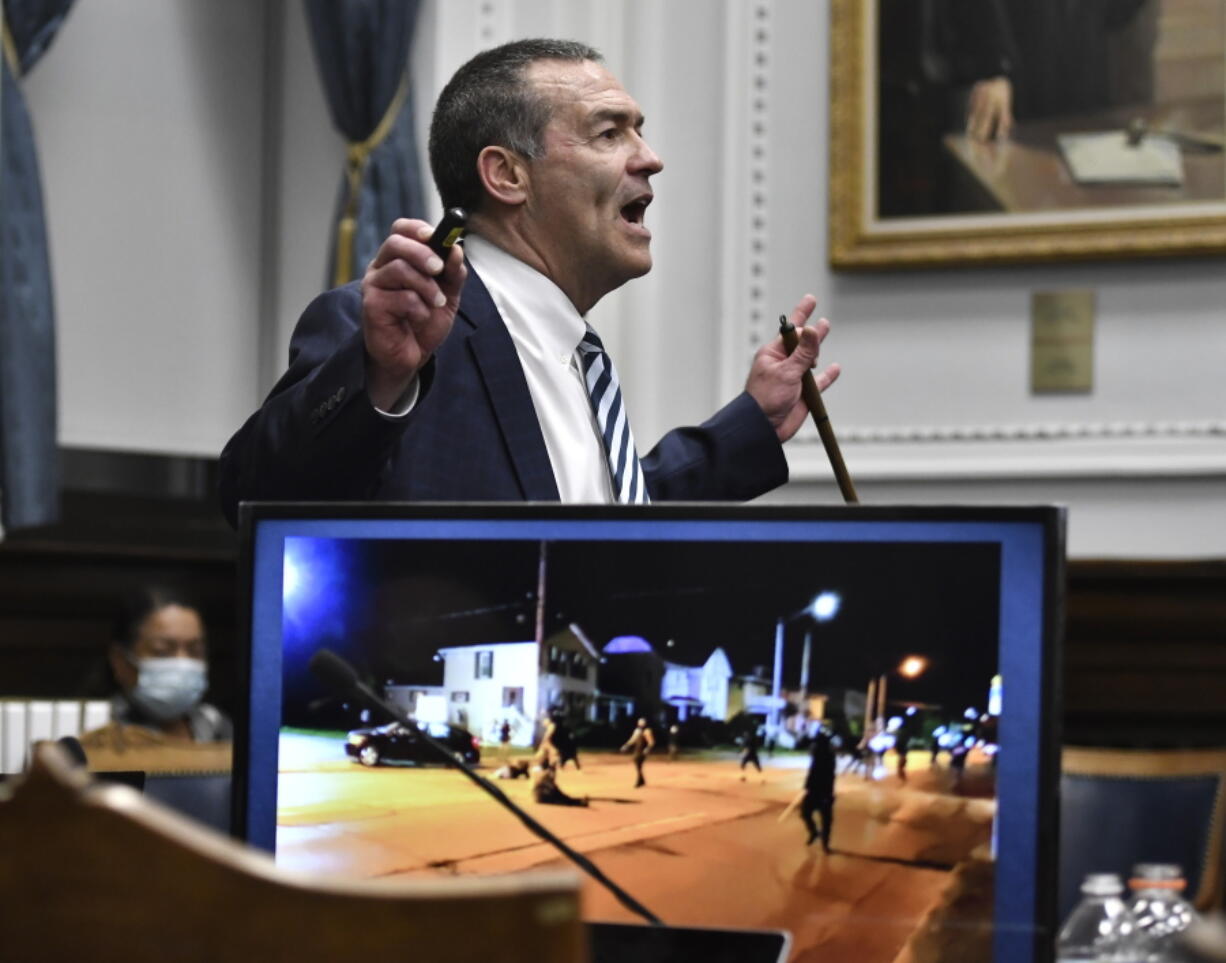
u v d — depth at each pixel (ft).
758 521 5.32
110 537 23.18
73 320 22.80
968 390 22.97
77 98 22.94
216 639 23.59
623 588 5.38
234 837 5.53
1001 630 5.15
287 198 24.53
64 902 3.49
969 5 22.89
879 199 23.11
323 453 7.40
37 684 22.24
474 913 3.35
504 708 5.43
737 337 23.56
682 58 24.08
